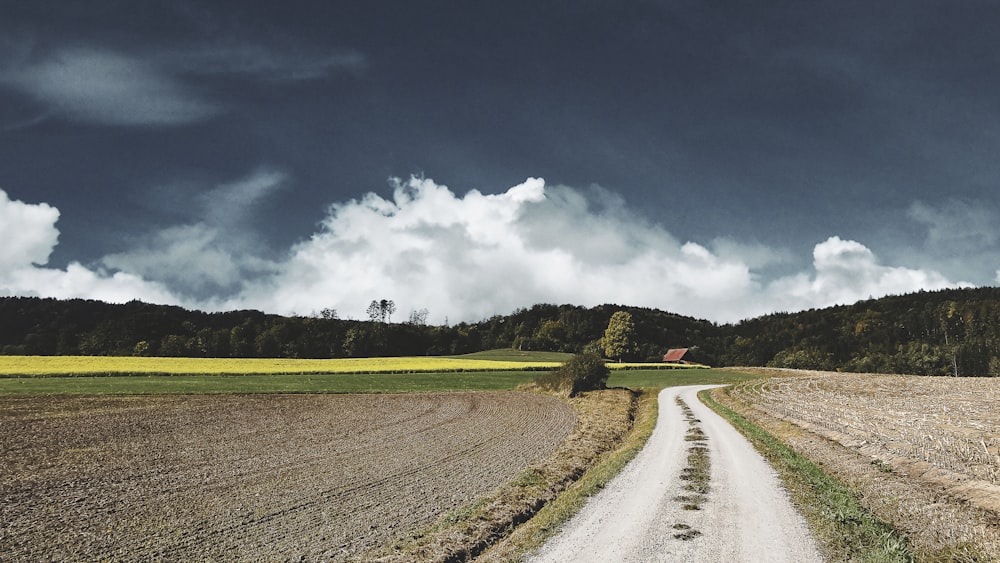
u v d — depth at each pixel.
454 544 10.69
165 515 13.05
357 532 11.74
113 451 21.36
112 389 43.19
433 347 134.00
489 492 15.20
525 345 137.62
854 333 138.88
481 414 35.19
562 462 19.50
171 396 41.38
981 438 20.23
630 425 33.41
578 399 46.84
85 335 109.50
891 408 33.62
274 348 112.50
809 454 21.44
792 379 69.81
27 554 10.58
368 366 71.94
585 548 10.06
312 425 29.31
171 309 133.62
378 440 24.62
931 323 133.88
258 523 12.43
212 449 22.03
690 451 21.48
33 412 31.41
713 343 163.38
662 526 11.36
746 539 10.50
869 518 11.87
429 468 18.50
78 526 12.25
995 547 9.74
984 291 154.75
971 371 104.06
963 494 13.76
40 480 16.58
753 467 18.06
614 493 14.34
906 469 17.08
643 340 155.50
